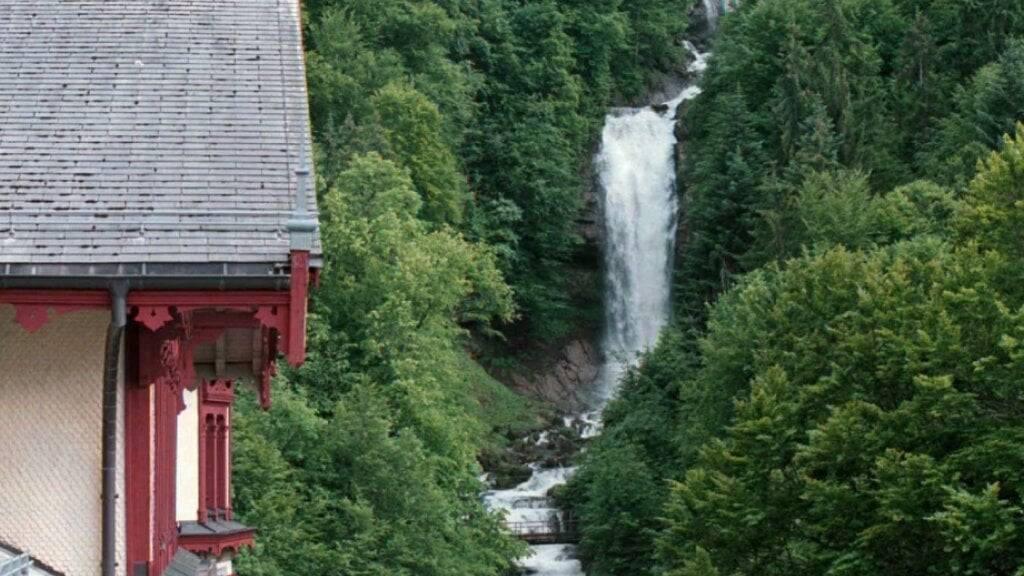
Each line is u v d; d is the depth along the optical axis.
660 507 87.06
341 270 83.00
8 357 22.94
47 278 21.39
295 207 22.11
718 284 117.62
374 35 123.44
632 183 134.88
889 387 51.94
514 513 97.50
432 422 78.00
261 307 22.06
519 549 80.38
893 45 134.00
